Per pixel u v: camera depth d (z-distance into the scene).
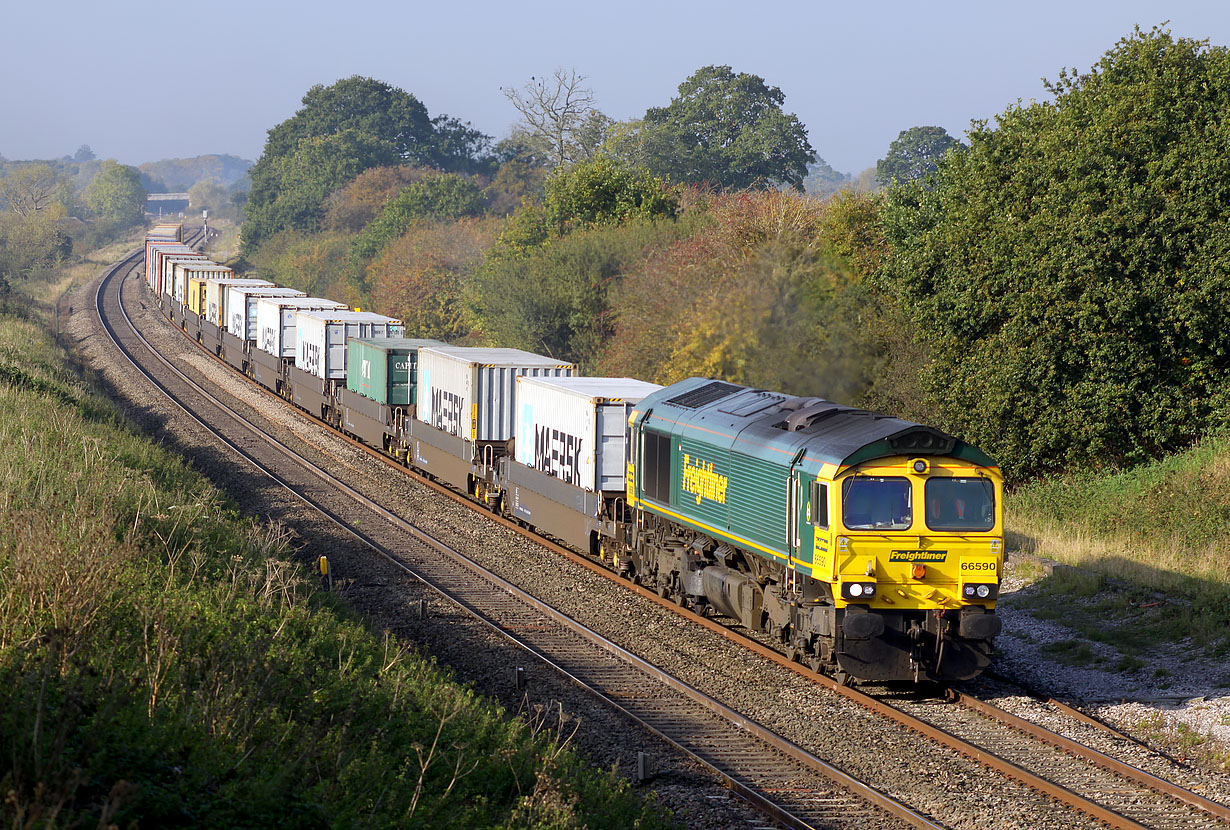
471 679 51.44
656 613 63.81
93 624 37.28
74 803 24.70
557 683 51.16
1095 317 85.69
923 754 43.22
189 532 62.66
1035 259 89.25
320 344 129.62
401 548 77.75
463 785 34.91
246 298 163.25
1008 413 92.81
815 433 52.47
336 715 38.00
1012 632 61.19
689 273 133.38
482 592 67.38
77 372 156.00
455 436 95.75
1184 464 82.44
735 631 60.75
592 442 73.44
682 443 62.94
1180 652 55.44
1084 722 46.75
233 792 27.64
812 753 43.00
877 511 49.00
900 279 105.50
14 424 80.19
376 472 105.81
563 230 183.12
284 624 44.81
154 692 32.59
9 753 25.77
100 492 61.94
